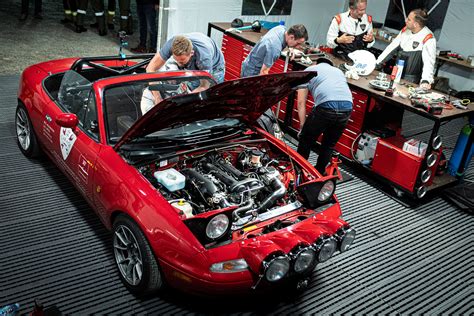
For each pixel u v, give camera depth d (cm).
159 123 341
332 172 425
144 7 827
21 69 719
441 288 370
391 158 503
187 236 284
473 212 488
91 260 359
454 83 851
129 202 308
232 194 330
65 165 395
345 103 461
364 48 688
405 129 691
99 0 898
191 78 408
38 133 439
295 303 338
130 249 324
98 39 914
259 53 529
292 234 296
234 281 285
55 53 800
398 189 500
